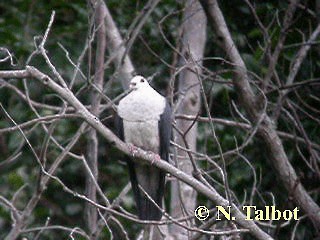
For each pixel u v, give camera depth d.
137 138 11.10
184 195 11.47
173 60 12.88
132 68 11.97
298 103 13.95
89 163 10.63
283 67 13.50
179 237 11.23
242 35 14.30
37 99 14.18
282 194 13.62
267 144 10.98
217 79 12.09
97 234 9.98
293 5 11.16
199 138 13.78
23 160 14.23
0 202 11.18
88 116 8.96
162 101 11.06
